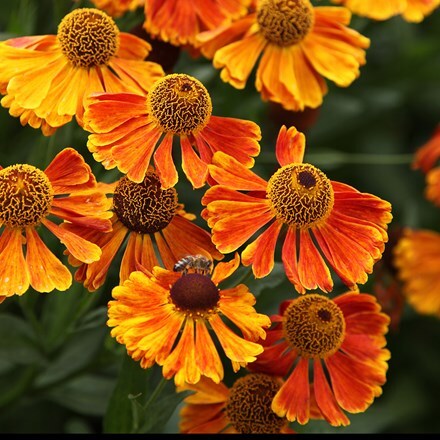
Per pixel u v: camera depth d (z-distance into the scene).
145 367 0.57
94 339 0.69
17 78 0.63
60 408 0.74
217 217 0.60
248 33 0.68
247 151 0.61
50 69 0.63
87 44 0.63
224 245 0.59
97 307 0.68
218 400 0.63
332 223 0.61
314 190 0.60
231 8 0.68
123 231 0.61
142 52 0.65
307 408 0.61
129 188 0.60
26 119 0.62
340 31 0.68
